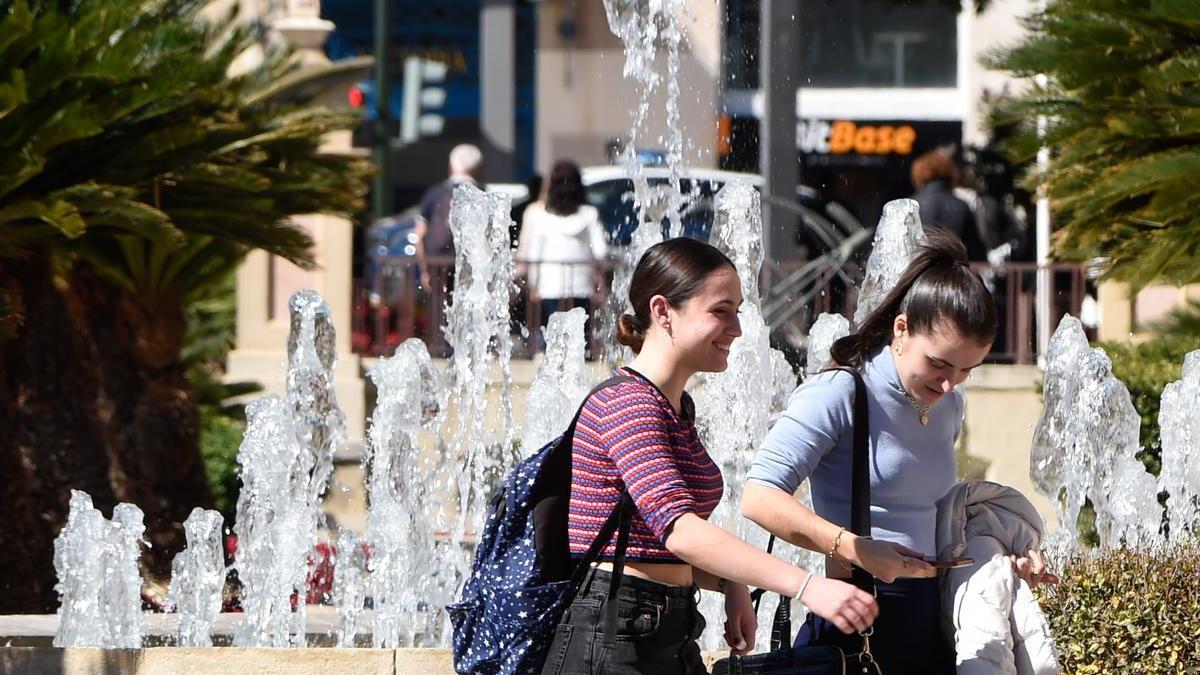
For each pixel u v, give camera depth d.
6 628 24.39
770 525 12.79
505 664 12.52
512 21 68.25
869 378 13.23
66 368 31.80
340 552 26.36
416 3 72.31
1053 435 26.36
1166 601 17.75
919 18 65.00
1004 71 30.73
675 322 12.65
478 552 12.82
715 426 26.19
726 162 59.28
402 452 29.36
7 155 28.33
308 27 43.84
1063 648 17.73
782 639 13.94
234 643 24.92
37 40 28.48
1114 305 39.38
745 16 59.31
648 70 36.44
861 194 64.50
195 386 39.34
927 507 13.44
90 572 24.08
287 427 26.69
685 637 12.66
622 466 12.24
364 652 18.09
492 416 37.75
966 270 13.07
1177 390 25.88
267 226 32.66
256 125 32.84
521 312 40.16
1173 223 29.33
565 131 67.56
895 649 13.53
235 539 33.06
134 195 30.56
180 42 31.00
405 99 70.31
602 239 42.69
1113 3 28.48
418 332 42.03
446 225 45.91
